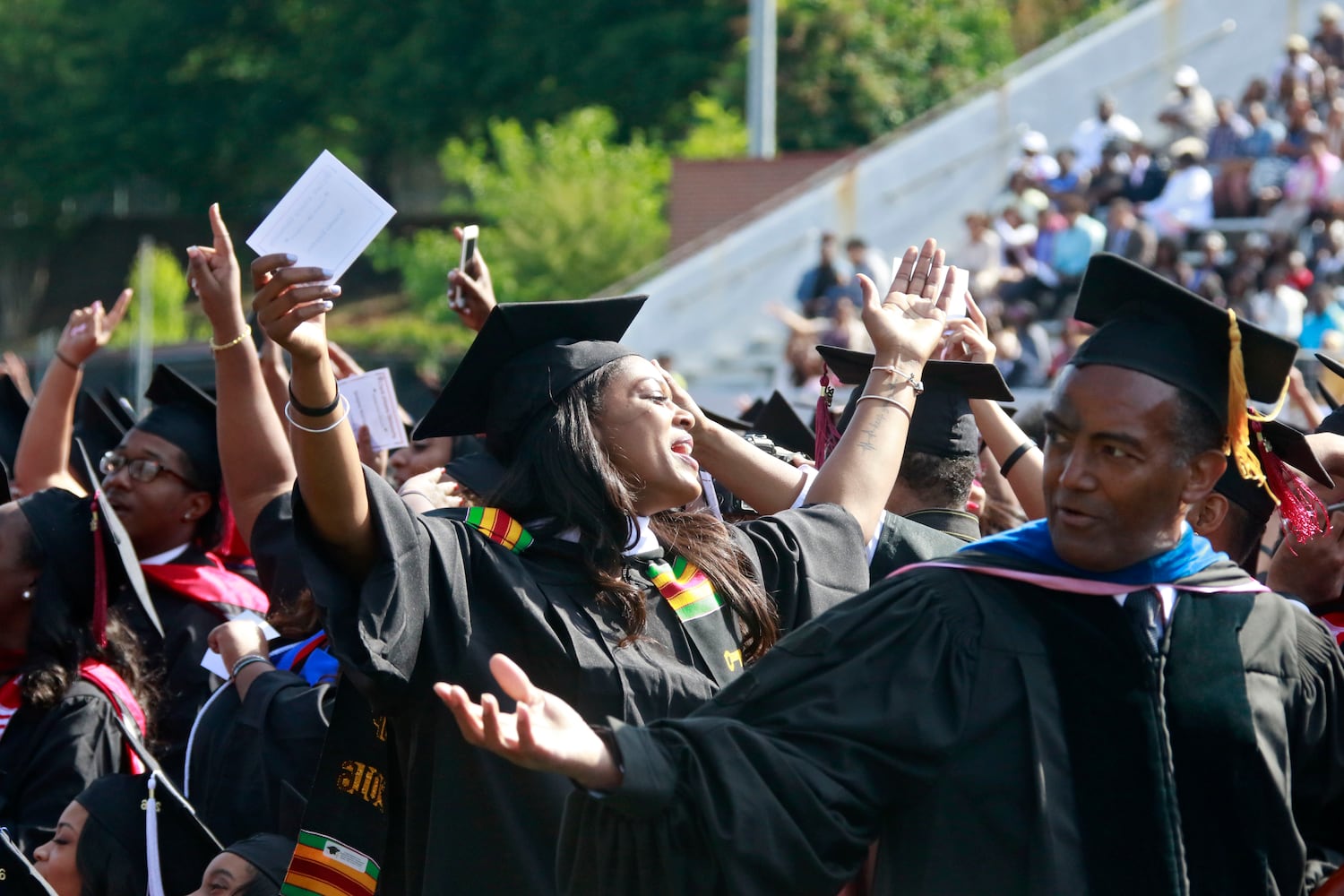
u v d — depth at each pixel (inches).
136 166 3599.9
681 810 190.7
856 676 199.6
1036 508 311.1
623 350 251.1
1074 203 1296.8
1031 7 2795.3
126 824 299.3
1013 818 193.3
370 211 217.5
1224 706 197.3
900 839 198.8
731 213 1771.7
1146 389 193.3
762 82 1804.9
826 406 333.7
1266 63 1593.3
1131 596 202.1
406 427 452.4
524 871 224.1
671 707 233.3
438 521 237.6
